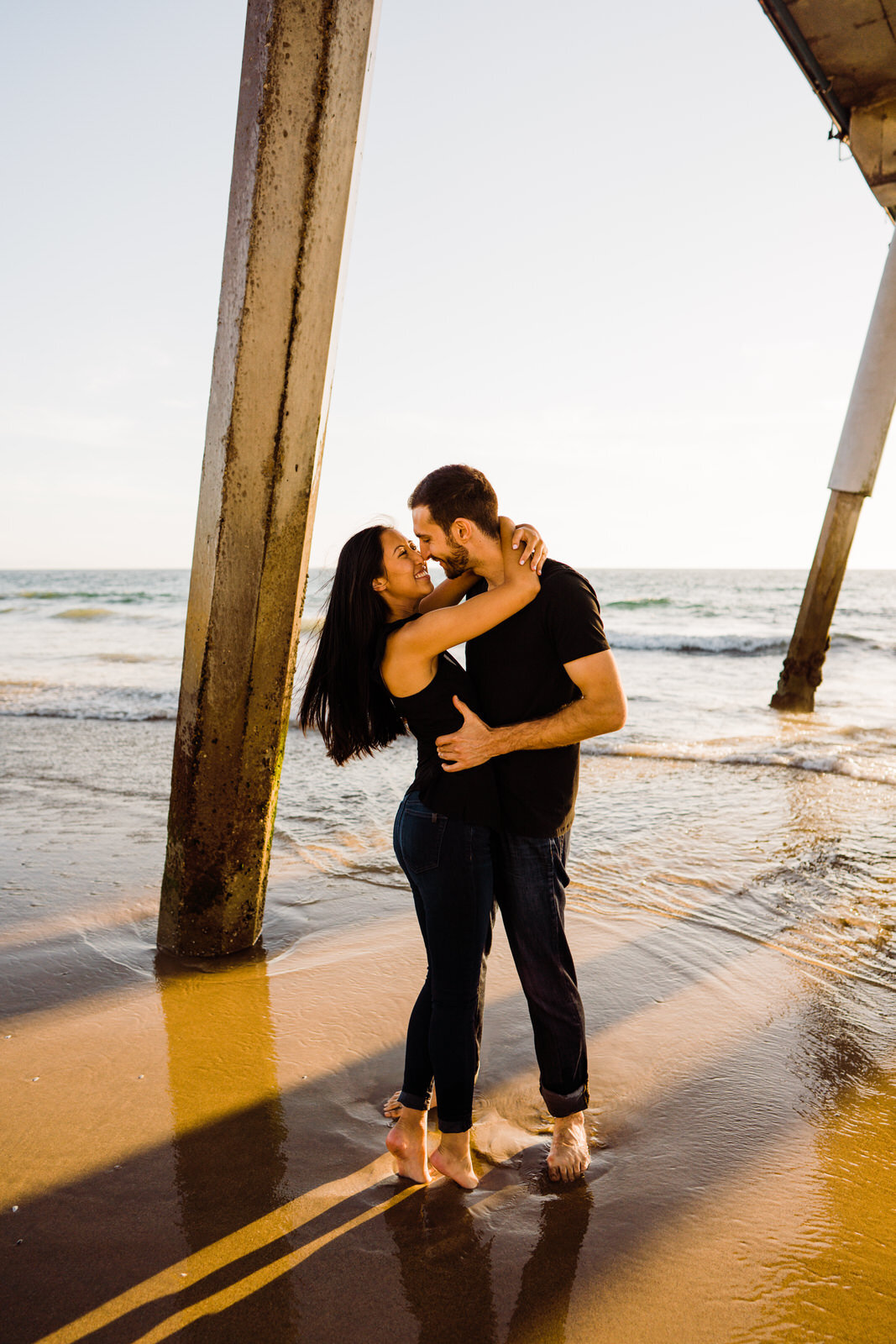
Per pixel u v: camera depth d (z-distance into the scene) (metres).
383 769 6.54
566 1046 2.11
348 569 2.07
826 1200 2.02
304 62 2.40
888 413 9.57
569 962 2.15
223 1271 1.77
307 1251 1.84
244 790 3.17
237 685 3.01
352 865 4.35
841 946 3.43
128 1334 1.61
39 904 3.76
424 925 2.12
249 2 2.46
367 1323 1.65
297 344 2.64
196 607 2.96
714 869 4.29
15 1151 2.15
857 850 4.58
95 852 4.44
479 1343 1.60
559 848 2.11
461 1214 1.97
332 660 2.14
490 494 2.09
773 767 6.71
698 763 6.87
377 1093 2.46
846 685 12.52
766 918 3.70
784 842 4.72
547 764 2.08
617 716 1.97
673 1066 2.61
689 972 3.22
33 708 9.19
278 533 2.85
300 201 2.49
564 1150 2.13
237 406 2.67
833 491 9.77
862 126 8.25
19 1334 1.60
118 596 36.91
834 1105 2.41
